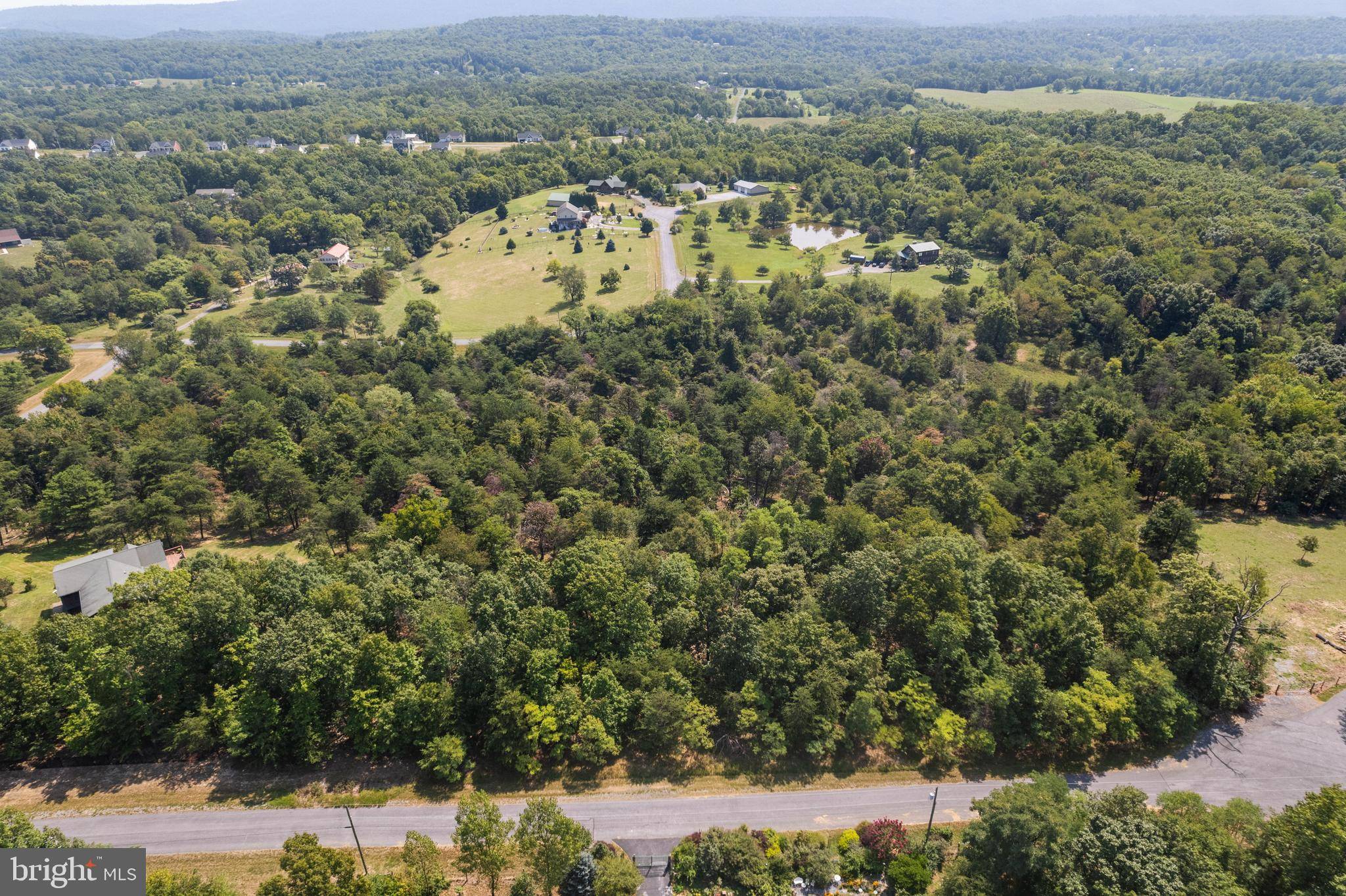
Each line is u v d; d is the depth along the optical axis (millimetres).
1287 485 131625
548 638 90188
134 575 92812
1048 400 189125
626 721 87312
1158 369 182875
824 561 107375
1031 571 101312
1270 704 93250
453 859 74500
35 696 82438
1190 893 65375
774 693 89125
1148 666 89000
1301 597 109875
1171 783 84250
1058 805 71000
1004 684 86812
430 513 116438
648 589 98062
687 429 169000
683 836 78188
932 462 139500
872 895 72438
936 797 78625
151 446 143500
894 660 91562
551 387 192375
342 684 84000
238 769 83938
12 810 69562
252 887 71188
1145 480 142625
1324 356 173625
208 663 87312
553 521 119500
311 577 94750
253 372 195125
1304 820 66938
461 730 85500
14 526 134875
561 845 68312
